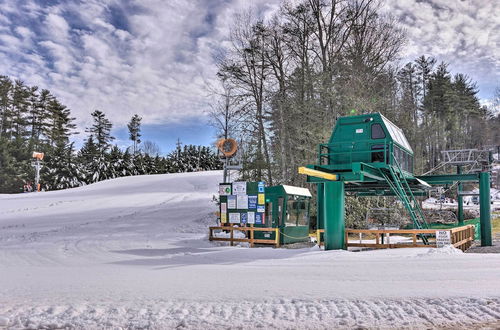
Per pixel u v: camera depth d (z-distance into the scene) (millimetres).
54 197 56344
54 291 8281
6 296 7832
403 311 6312
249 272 10828
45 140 107250
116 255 15984
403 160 19156
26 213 41031
